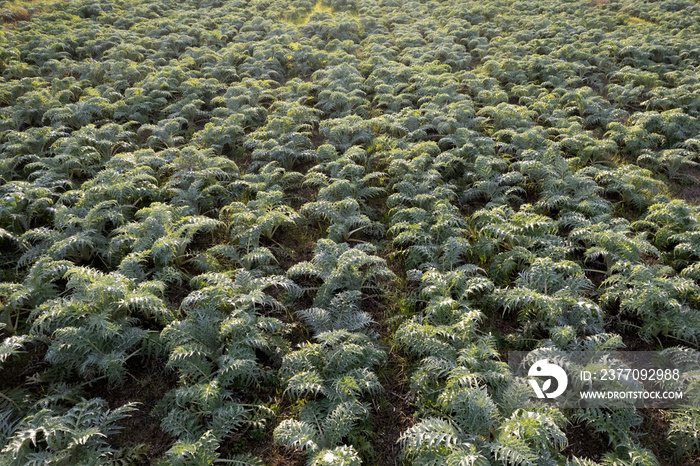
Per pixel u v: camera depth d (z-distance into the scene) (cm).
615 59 1605
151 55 1628
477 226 785
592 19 1983
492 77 1498
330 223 825
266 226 712
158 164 924
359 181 866
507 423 418
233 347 510
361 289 667
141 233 690
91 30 1748
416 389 504
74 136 984
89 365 516
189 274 681
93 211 698
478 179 906
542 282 602
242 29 1980
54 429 406
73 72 1509
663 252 723
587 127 1207
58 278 637
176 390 481
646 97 1370
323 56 1588
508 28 1988
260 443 466
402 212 767
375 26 2053
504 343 575
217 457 418
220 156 995
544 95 1270
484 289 647
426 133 1085
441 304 548
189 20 2008
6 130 1037
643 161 1017
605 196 898
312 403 480
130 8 2172
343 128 1038
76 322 538
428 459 407
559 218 770
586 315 565
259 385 516
